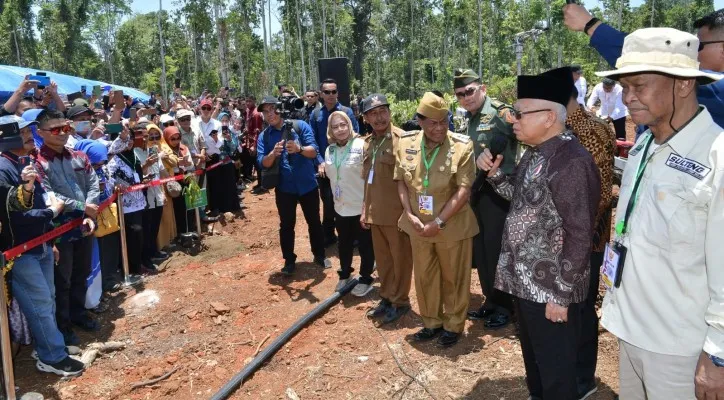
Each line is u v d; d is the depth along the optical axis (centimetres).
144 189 611
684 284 190
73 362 405
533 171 255
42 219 378
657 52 186
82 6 5222
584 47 4969
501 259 276
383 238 451
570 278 245
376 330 445
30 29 5041
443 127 362
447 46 6131
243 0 4762
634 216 206
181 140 762
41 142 509
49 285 400
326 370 388
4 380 339
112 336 466
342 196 511
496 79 4431
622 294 212
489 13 5384
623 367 236
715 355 170
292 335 445
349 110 686
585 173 241
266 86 4678
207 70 5138
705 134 184
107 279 561
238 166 1116
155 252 663
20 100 529
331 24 5388
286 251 589
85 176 461
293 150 533
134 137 592
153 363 418
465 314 402
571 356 264
